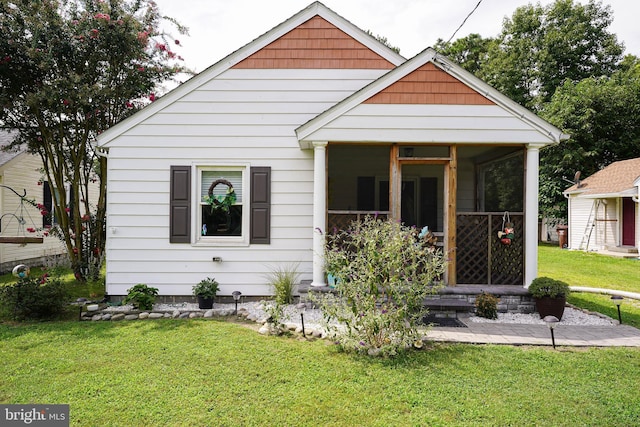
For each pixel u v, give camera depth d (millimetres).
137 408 2844
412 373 3475
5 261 9844
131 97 8258
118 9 7500
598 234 15891
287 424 2652
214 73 6609
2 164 9562
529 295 5770
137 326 4988
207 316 5566
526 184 5930
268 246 6613
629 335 4695
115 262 6477
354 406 2893
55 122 7957
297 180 6656
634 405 2949
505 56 24766
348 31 6723
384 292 4145
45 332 4684
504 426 2648
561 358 3885
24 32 7000
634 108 19750
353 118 5809
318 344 4258
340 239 6148
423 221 7422
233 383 3262
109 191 6473
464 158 8531
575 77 23516
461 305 5484
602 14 23516
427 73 5777
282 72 6680
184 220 6527
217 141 6609
